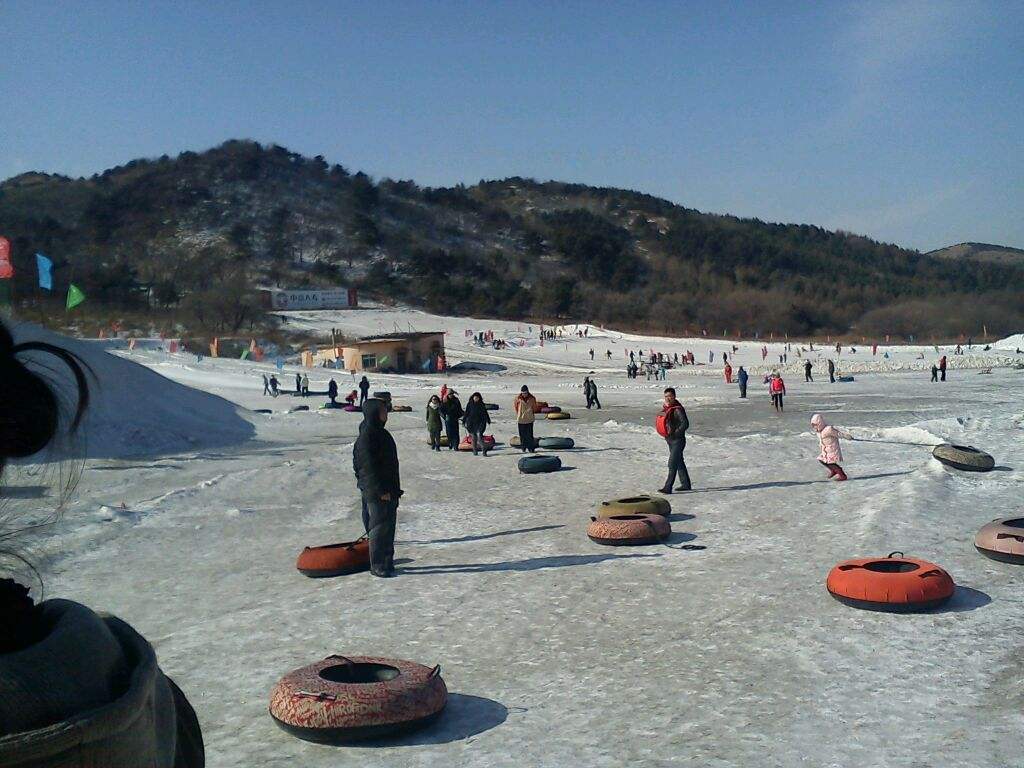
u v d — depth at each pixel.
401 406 48.34
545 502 17.78
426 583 11.30
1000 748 5.77
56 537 14.91
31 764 1.06
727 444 26.05
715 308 167.12
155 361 75.19
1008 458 20.09
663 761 5.81
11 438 1.24
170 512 17.55
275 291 133.38
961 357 84.12
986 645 7.89
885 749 5.83
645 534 12.87
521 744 6.27
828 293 177.75
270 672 8.19
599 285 186.62
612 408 48.19
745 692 7.03
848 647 7.98
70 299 31.78
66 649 1.20
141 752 1.21
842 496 15.92
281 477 22.34
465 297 155.50
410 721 6.47
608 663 7.93
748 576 10.73
